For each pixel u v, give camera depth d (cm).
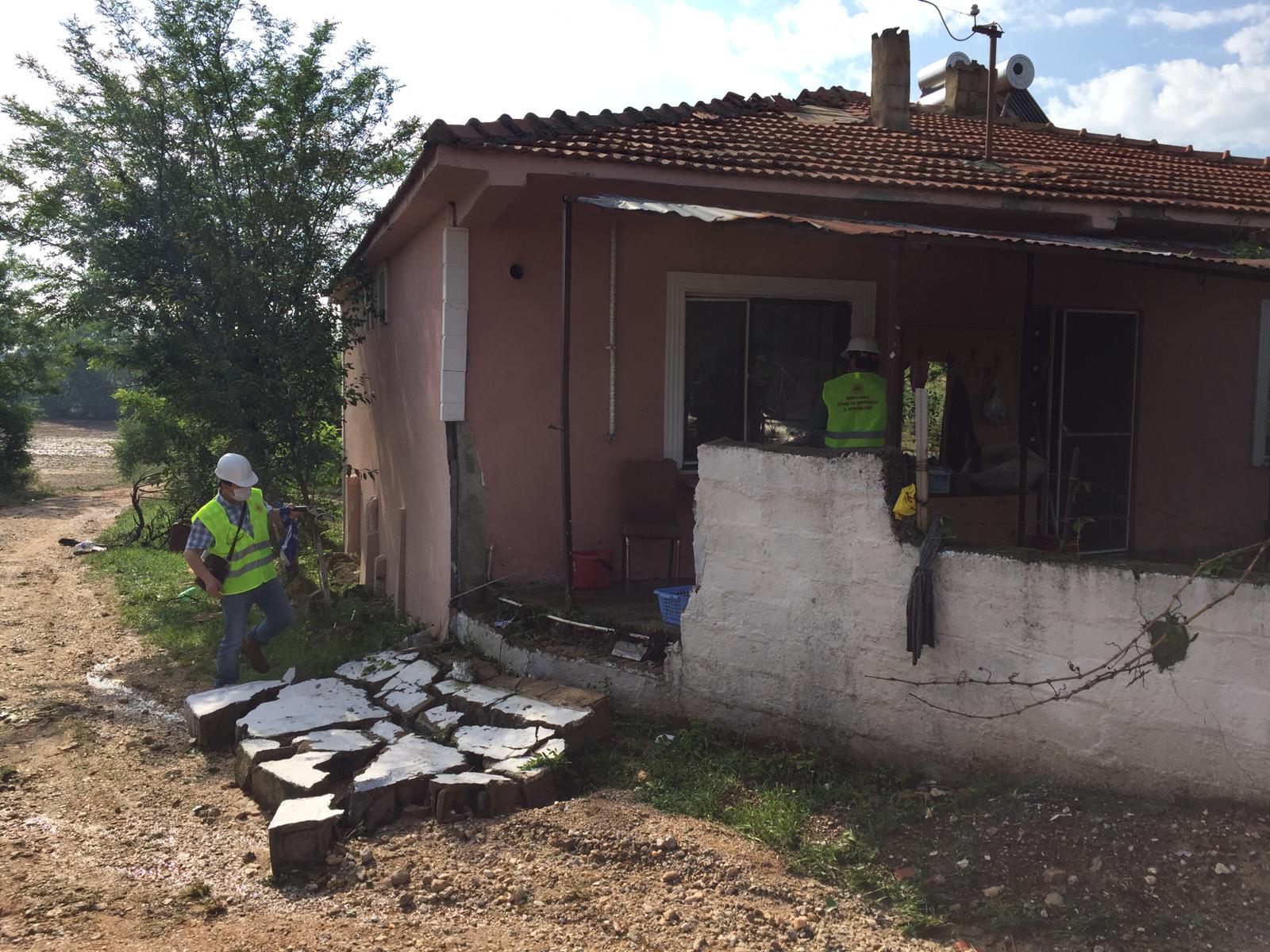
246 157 1100
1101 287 899
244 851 477
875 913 402
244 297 1069
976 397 868
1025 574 455
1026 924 378
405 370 932
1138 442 920
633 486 778
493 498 757
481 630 717
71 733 663
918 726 496
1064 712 449
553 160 650
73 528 2033
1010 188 742
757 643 557
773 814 475
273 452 1123
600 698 590
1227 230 818
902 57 999
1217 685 409
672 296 791
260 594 741
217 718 625
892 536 498
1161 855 395
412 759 527
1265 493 966
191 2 1079
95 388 6481
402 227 841
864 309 841
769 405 836
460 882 436
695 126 836
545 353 763
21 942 391
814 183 698
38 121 1063
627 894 424
